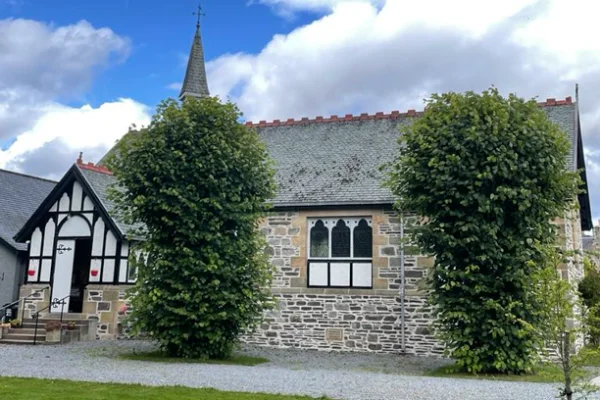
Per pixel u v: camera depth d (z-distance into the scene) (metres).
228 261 13.35
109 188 14.12
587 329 7.06
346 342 16.23
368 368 12.55
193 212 13.05
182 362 12.47
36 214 19.02
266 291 14.42
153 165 13.05
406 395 8.76
